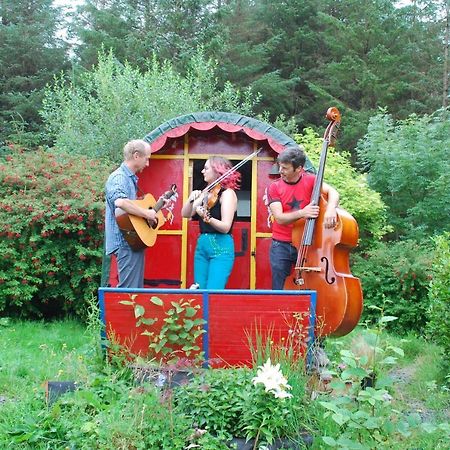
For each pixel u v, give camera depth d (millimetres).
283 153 5273
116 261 5734
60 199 8289
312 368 4508
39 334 7340
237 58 22984
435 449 4008
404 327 8492
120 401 4184
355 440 3709
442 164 11883
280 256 5375
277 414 3871
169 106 13062
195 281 5547
